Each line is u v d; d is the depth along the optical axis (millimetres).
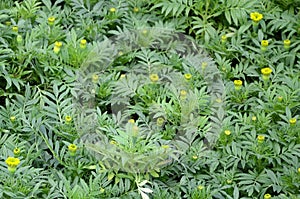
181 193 2613
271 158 2660
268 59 2953
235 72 2904
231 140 2701
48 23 2932
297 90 2789
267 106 2793
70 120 2674
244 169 2691
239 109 2805
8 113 2705
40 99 2748
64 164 2609
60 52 2855
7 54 2850
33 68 2855
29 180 2545
